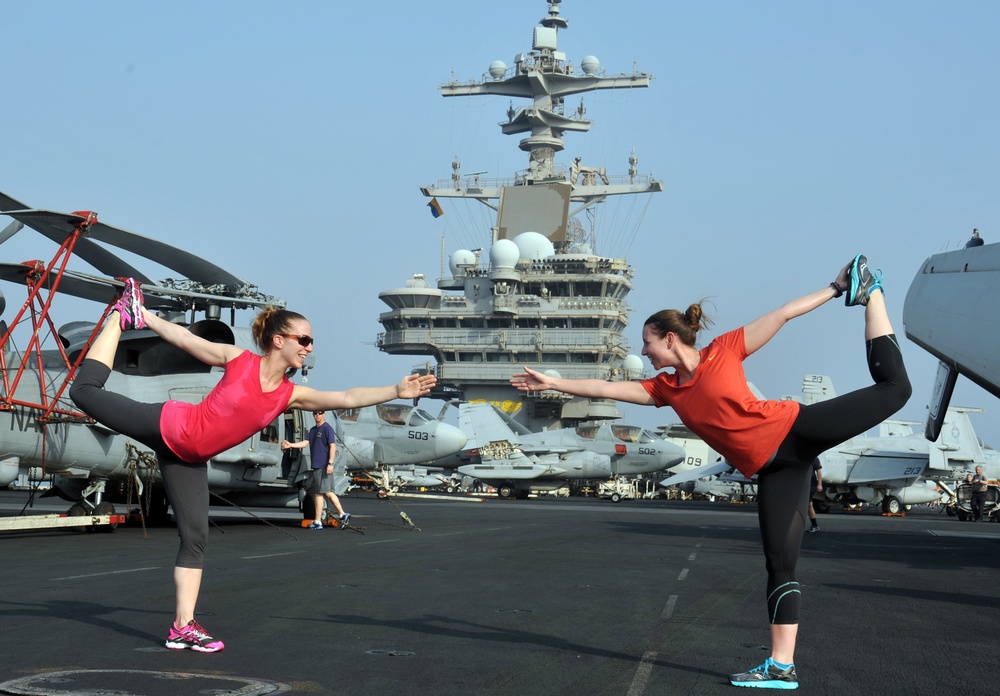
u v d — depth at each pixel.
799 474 5.62
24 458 16.19
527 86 79.88
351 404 5.90
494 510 33.34
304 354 5.86
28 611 7.71
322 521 21.12
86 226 15.34
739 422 5.45
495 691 5.20
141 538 16.09
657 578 11.45
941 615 8.79
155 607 8.01
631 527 23.19
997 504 40.69
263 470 20.03
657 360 5.68
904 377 5.49
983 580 12.16
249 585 9.77
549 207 82.31
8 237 15.36
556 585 10.40
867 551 17.09
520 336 79.00
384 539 17.17
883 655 6.61
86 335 18.19
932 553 16.89
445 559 13.26
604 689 5.33
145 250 16.81
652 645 6.79
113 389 16.98
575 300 78.62
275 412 5.89
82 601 8.31
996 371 18.02
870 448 48.91
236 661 5.80
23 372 16.25
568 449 62.62
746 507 48.75
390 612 8.06
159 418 5.92
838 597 10.02
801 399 53.06
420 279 82.44
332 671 5.59
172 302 18.80
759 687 5.47
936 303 21.08
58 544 14.65
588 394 5.74
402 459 43.94
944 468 45.16
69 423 16.28
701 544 17.66
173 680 5.15
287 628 7.11
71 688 4.88
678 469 82.44
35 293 15.20
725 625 7.82
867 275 5.59
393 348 81.12
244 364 5.87
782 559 5.56
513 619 7.87
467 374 79.94
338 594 9.16
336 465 23.98
